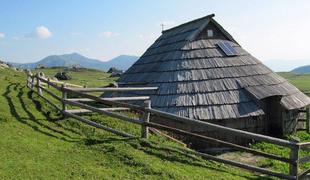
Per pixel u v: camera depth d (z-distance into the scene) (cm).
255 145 2048
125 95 2597
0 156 1120
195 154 1413
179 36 2806
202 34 2706
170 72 2445
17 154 1158
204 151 2064
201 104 2209
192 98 2245
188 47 2591
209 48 2616
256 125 2286
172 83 2356
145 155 1298
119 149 1311
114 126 1700
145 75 2645
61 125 1631
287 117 2406
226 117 2159
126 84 2694
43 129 1504
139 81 2617
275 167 1609
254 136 1280
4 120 1525
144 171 1153
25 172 1030
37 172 1043
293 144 1239
